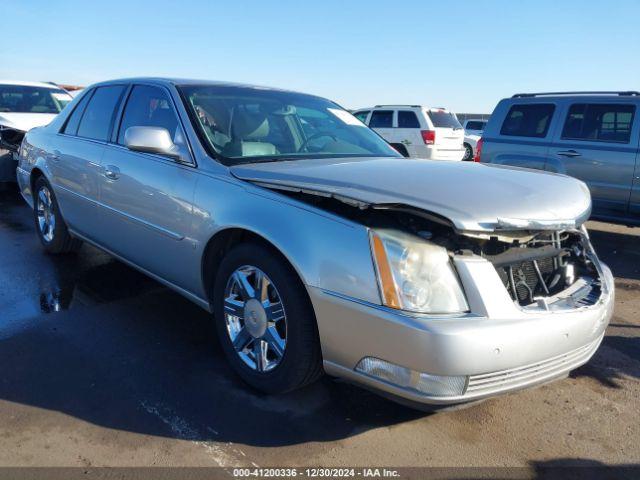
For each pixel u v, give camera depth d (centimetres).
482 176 293
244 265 291
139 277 475
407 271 232
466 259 241
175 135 349
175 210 330
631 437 273
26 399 283
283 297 268
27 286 445
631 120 690
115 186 386
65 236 508
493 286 239
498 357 230
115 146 400
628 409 300
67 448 246
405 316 227
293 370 270
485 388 235
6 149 825
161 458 242
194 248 319
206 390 298
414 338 224
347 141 398
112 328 372
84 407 278
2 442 248
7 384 296
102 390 294
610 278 309
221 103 371
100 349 341
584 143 726
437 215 229
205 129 340
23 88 972
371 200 237
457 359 223
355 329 240
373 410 286
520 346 235
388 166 309
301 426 270
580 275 304
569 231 302
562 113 751
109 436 255
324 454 250
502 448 260
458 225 226
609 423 285
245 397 293
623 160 692
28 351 335
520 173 315
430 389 228
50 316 387
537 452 259
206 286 329
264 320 285
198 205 313
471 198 249
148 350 342
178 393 294
